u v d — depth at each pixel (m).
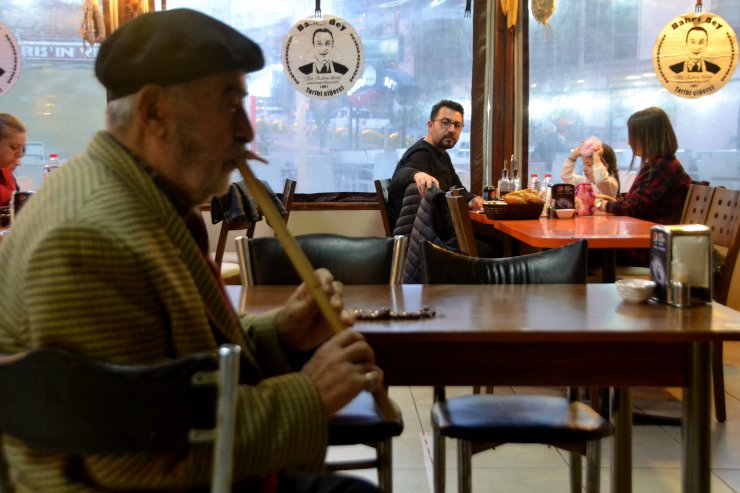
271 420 1.08
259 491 1.24
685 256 1.88
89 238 1.00
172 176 1.18
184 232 1.15
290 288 2.23
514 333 1.61
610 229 3.64
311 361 1.18
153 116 1.16
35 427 0.97
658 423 3.27
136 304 1.04
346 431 1.85
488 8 5.38
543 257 2.41
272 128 5.80
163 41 1.14
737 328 1.63
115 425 0.95
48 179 1.14
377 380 1.18
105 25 5.33
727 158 5.44
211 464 1.02
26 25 5.47
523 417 1.94
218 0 5.61
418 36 5.70
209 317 1.18
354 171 5.87
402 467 2.83
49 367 0.94
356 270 2.43
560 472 2.78
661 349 1.69
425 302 1.95
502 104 5.58
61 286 0.98
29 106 5.56
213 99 1.17
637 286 1.91
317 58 5.68
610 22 5.45
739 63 5.32
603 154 5.01
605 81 5.52
